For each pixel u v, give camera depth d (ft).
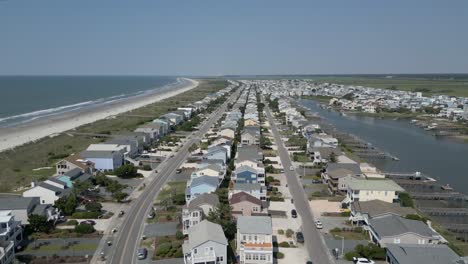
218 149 347.97
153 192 289.94
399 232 196.85
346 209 258.98
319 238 216.33
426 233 199.00
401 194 277.44
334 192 291.38
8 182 306.76
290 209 260.01
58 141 455.63
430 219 254.88
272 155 409.90
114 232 219.41
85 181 286.66
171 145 448.65
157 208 256.52
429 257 169.89
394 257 174.81
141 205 262.67
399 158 432.25
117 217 241.55
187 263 179.73
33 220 215.10
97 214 241.14
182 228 221.87
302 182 320.29
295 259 192.34
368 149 458.91
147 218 239.91
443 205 287.48
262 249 181.78
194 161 376.89
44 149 415.44
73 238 211.41
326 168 321.73
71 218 238.27
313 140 432.25
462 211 269.85
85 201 266.77
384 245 194.70
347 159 348.38
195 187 257.34
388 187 263.49
